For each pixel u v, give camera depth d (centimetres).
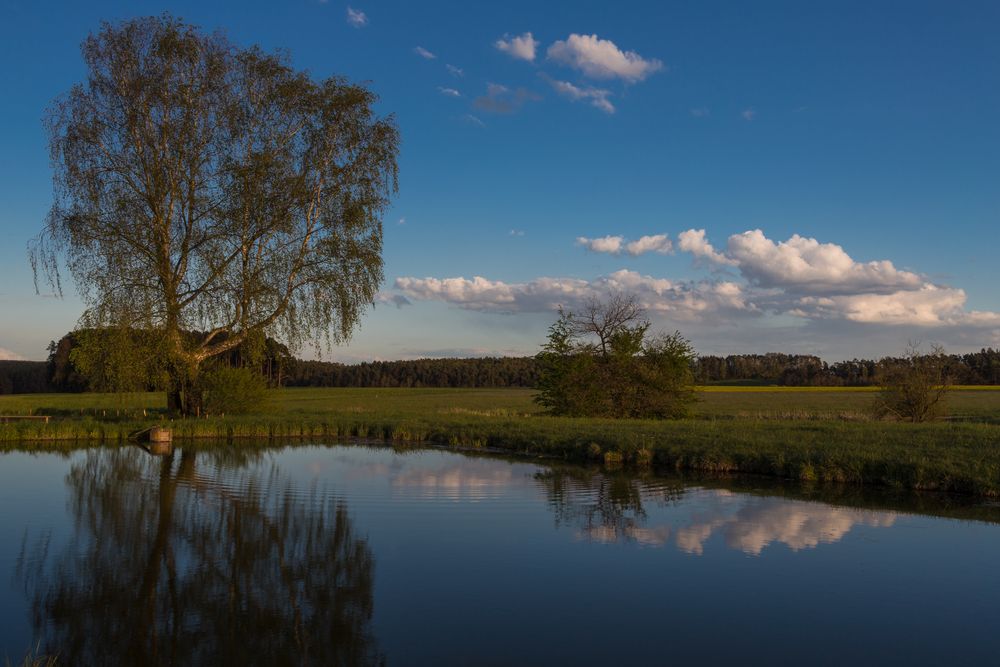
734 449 1888
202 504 1380
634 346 3606
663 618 758
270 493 1495
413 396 7719
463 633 715
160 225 2702
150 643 688
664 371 3572
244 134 2773
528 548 1030
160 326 2722
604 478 1688
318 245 2922
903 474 1530
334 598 818
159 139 2666
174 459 2120
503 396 7719
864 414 3706
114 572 921
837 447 1847
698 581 880
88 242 2553
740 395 7956
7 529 1165
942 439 1989
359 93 2906
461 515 1266
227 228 2739
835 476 1609
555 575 901
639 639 699
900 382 3159
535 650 670
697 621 748
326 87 2928
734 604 798
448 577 901
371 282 2986
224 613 771
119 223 2605
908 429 2338
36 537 1108
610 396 3597
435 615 765
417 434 2727
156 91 2619
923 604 798
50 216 2547
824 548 1027
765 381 12138
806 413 3906
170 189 2708
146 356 2714
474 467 1908
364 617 755
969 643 690
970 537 1088
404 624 738
